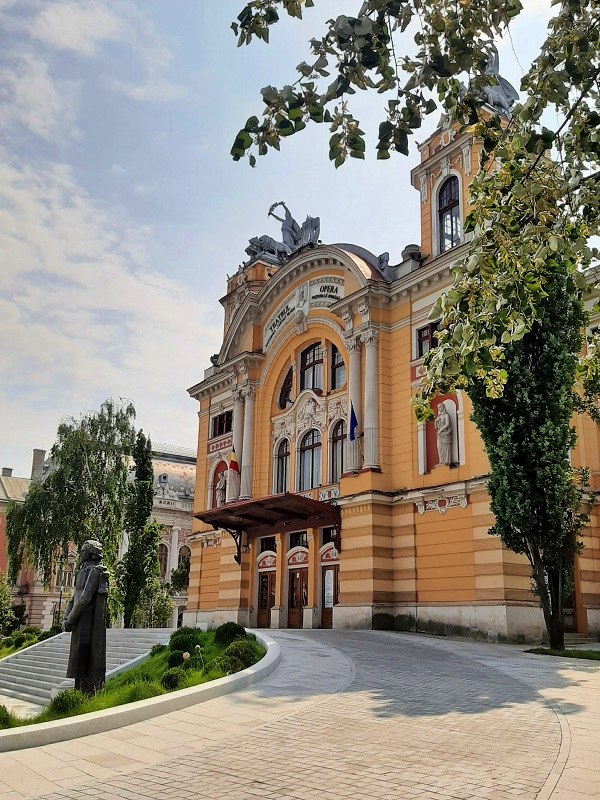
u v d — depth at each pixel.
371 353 29.05
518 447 19.72
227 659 14.91
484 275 7.06
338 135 5.93
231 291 43.38
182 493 74.81
